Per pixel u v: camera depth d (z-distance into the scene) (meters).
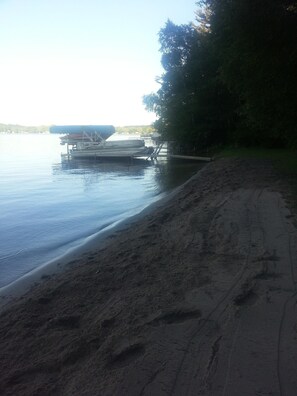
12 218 13.07
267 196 12.19
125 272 6.57
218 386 3.48
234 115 34.62
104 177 25.23
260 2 11.97
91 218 12.88
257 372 3.64
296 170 17.78
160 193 17.81
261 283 5.64
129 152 36.97
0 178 25.11
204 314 4.83
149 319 4.81
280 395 3.33
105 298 5.61
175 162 34.16
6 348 4.45
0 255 8.98
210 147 37.81
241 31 13.00
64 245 9.73
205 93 35.03
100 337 4.50
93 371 3.87
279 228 8.45
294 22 12.25
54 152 53.84
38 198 17.23
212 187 15.44
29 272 7.59
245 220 9.38
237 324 4.53
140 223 10.59
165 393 3.45
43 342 4.51
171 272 6.38
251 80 14.48
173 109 37.62
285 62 12.91
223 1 13.91
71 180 23.86
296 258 6.55
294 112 14.30
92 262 7.41
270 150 29.81
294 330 4.34
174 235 8.66
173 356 3.98
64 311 5.29
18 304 5.73
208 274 6.14
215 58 31.44
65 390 3.62
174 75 37.62
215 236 8.28
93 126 43.28
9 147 67.44
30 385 3.74
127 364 3.92
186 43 37.94
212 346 4.11
